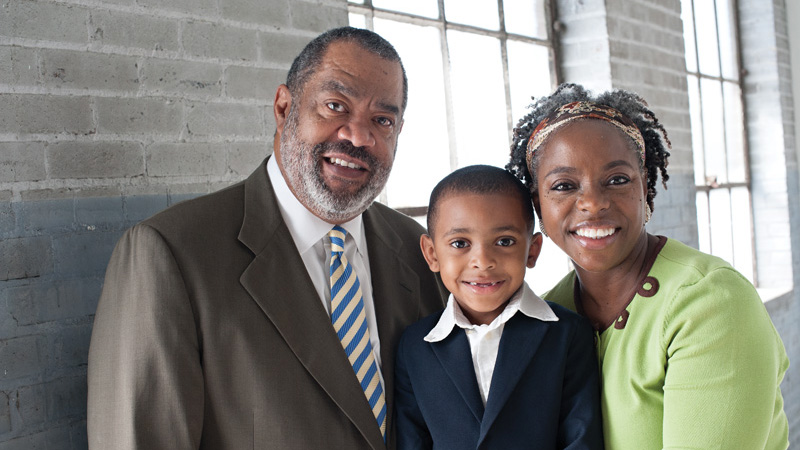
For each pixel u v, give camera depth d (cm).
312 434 113
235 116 158
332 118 121
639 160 110
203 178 151
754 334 98
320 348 117
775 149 438
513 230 122
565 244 111
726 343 97
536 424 116
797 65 454
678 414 98
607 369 112
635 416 105
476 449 115
